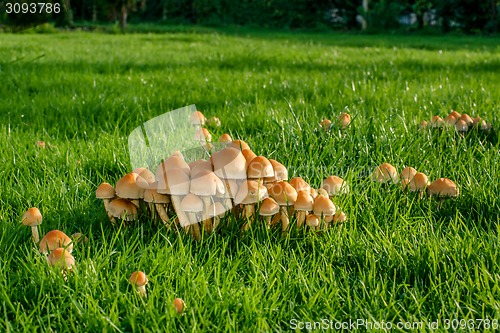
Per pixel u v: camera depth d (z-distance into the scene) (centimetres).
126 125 159
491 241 106
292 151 132
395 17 968
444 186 118
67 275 98
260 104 173
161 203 107
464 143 137
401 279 101
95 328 92
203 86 218
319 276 101
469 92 195
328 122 144
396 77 246
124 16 870
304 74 258
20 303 96
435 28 924
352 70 276
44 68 271
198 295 96
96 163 131
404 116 154
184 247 104
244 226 109
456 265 101
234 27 1066
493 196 118
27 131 153
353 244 106
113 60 311
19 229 109
